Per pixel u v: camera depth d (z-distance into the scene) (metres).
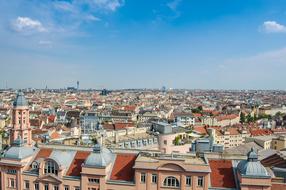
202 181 90.81
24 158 105.06
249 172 87.81
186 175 91.62
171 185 93.06
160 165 92.69
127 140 176.88
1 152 124.38
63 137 185.38
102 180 95.56
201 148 127.88
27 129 143.38
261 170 88.12
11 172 105.50
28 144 123.06
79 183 97.81
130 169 98.75
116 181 95.88
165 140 188.50
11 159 104.62
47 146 111.81
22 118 141.88
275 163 124.56
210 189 90.38
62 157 104.06
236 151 173.50
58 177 99.00
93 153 98.62
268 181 86.56
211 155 102.44
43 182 100.88
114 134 193.75
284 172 103.25
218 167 96.12
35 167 104.44
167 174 92.69
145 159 95.62
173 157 97.94
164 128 194.50
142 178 94.38
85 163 97.06
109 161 100.00
